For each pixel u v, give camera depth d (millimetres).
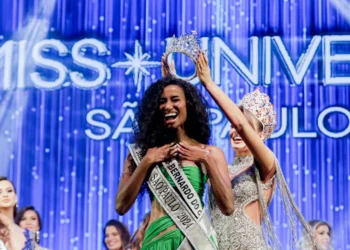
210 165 3828
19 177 7668
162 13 7805
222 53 7719
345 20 7746
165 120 3887
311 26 7742
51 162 7688
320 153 7594
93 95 7758
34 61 7820
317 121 7625
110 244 7516
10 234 7246
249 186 4781
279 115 7641
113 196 7637
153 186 3842
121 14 7828
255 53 7715
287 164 7590
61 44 7828
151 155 3836
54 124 7742
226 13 7770
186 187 3811
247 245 4668
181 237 3766
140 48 7785
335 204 7535
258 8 7762
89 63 7789
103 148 7695
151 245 3781
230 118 4570
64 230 7582
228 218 4738
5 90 7789
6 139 7727
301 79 7668
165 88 3924
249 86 7680
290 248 7309
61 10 7863
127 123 7715
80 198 7629
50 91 7777
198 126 3969
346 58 7688
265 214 4762
